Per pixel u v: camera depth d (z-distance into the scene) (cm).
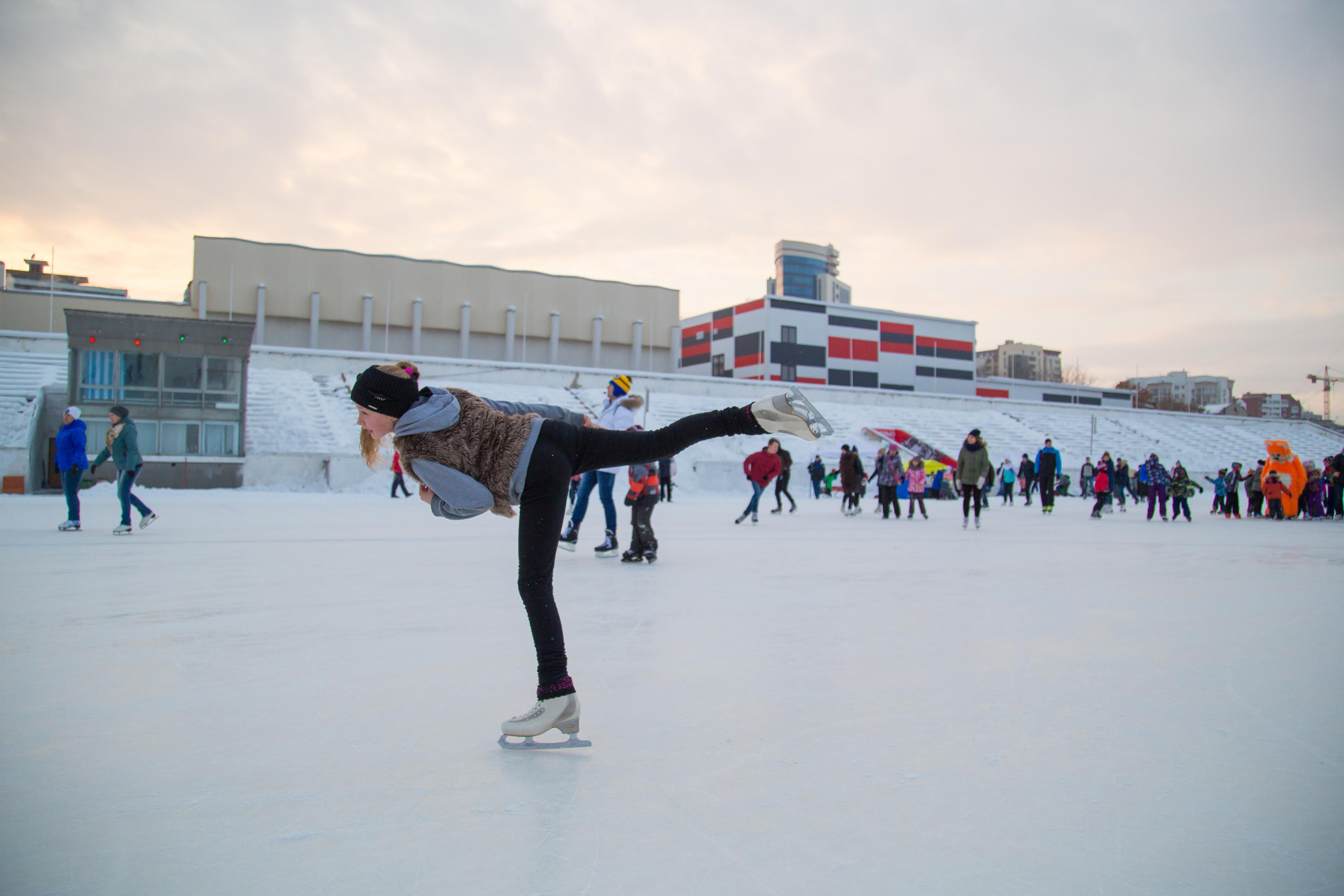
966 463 1320
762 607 522
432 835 193
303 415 2819
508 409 285
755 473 1349
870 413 4294
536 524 264
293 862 179
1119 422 5038
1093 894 166
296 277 5419
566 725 256
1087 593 595
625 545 980
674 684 333
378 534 1026
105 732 268
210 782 225
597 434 272
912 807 210
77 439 1031
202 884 169
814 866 178
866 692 322
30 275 6322
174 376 2255
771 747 257
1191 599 567
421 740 263
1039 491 3164
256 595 551
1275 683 338
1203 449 4738
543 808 209
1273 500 1756
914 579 668
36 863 177
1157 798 218
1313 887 170
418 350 5694
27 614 480
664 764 242
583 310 6294
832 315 6400
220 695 312
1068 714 293
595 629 446
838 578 669
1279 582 661
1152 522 1617
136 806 209
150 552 802
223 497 1975
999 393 7456
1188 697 317
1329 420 7625
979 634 438
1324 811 210
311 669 352
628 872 175
